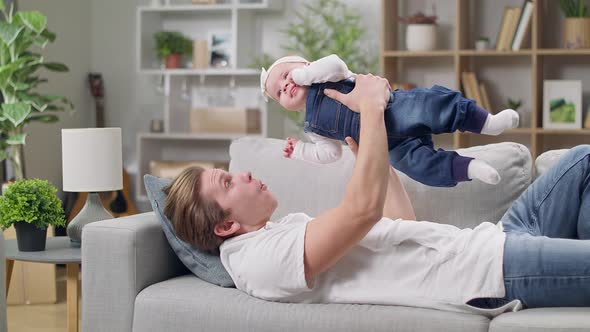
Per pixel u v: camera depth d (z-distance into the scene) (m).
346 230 2.06
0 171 5.00
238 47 5.35
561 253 2.02
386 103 1.97
